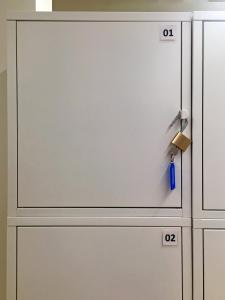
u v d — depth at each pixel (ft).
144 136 3.45
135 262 3.44
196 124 3.43
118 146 3.45
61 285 3.43
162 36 3.43
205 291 3.42
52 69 3.44
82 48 3.44
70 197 3.45
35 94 3.45
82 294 3.43
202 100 3.43
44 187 3.45
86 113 3.45
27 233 3.44
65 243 3.45
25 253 3.44
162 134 3.46
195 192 3.44
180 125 3.45
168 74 3.44
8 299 3.41
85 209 3.45
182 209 3.46
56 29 3.43
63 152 3.45
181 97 3.45
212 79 3.43
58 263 3.44
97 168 3.45
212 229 3.44
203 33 3.42
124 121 3.45
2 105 4.10
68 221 3.45
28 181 3.45
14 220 3.44
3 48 4.11
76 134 3.45
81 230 3.45
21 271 3.43
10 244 3.44
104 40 3.43
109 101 3.45
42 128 3.45
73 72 3.44
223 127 3.43
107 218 3.45
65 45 3.43
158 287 3.43
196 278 3.43
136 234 3.45
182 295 3.43
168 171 3.46
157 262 3.45
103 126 3.45
